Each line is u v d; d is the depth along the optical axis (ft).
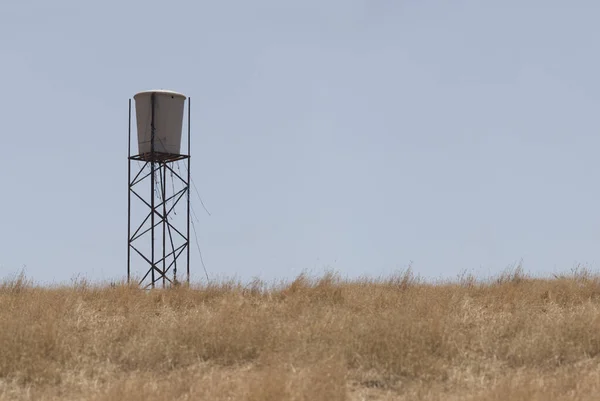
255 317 181.78
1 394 138.41
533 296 217.97
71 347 162.09
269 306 205.57
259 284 232.94
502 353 164.14
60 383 145.18
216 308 201.26
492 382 145.07
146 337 169.37
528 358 159.12
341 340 163.02
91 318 190.19
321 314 188.34
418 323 170.09
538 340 165.89
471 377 148.56
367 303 206.28
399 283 240.73
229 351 160.97
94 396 134.92
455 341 164.76
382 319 173.68
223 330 167.02
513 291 223.92
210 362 157.28
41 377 145.07
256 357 160.25
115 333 174.50
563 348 163.02
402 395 139.44
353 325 172.45
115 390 132.05
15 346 154.71
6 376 147.74
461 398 134.82
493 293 223.71
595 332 171.32
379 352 155.63
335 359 150.41
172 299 220.64
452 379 147.43
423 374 148.25
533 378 143.84
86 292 226.58
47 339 160.76
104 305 210.18
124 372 152.87
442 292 221.87
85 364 155.22
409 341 158.81
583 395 131.95
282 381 130.93
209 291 226.99
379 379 146.82
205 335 166.09
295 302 204.23
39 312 190.49
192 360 157.58
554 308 203.31
